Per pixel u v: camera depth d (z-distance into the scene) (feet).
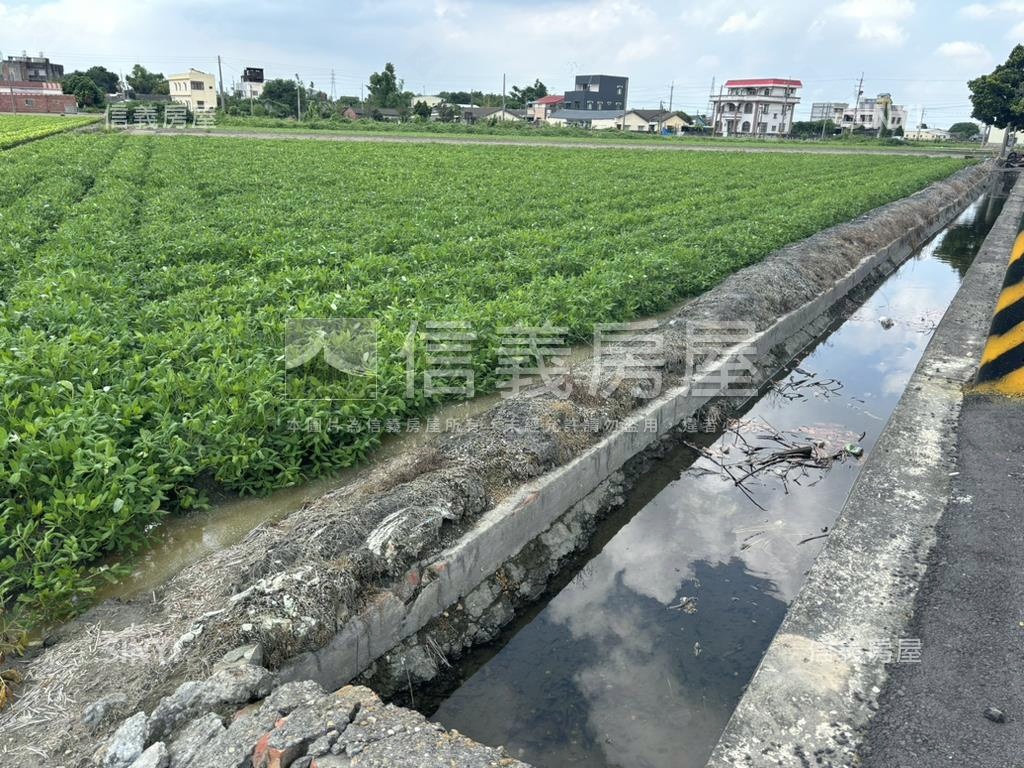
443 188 63.52
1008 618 12.74
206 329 22.58
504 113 283.79
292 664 11.53
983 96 137.08
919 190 78.43
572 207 54.49
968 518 15.81
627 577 16.96
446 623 14.42
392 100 258.98
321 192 58.44
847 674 11.68
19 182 56.59
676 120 286.05
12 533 13.58
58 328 22.54
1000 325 22.61
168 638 11.76
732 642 14.49
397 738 9.53
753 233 44.83
